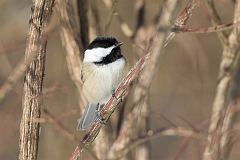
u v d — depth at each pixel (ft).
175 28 22.53
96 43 31.32
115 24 47.19
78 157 26.23
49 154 43.29
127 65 31.73
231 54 30.66
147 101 33.58
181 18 22.76
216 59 54.49
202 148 34.06
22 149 24.98
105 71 31.09
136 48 34.83
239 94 33.14
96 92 31.83
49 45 46.47
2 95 34.24
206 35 54.44
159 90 53.72
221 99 31.42
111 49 31.17
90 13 32.71
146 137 31.35
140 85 24.82
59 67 46.06
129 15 48.96
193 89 52.95
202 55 47.29
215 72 54.03
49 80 45.93
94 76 31.32
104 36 31.99
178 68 54.24
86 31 32.73
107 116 26.37
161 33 18.98
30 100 24.75
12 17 48.60
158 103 53.72
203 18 46.21
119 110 32.68
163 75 54.13
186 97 52.95
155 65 19.95
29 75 24.63
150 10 42.96
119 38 47.14
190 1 22.86
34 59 24.53
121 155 29.96
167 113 53.21
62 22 31.30
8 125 43.19
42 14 24.39
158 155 53.36
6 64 46.91
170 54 54.54
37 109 24.86
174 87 53.67
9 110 43.68
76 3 32.48
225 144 31.63
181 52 54.34
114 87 31.60
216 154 30.66
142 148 34.53
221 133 30.55
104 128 32.22
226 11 46.19
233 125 32.17
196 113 51.90
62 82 45.52
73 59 32.14
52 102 42.68
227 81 31.14
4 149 48.32
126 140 29.99
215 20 29.58
